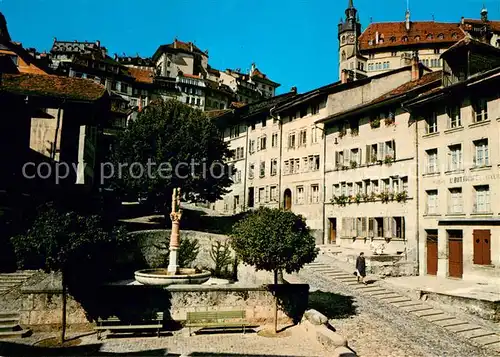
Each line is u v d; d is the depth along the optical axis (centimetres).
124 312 1770
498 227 2481
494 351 1670
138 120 3850
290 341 1647
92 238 1603
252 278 2453
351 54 8850
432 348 1653
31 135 2709
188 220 4256
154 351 1516
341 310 2042
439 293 2231
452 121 2922
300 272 2666
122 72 8069
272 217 1844
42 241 1523
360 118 3697
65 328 1658
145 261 2741
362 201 3544
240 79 10456
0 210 2348
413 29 8694
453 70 2938
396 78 4009
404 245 3136
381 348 1619
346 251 3322
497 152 2562
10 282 2003
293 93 5200
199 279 2195
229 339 1675
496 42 7869
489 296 2122
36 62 4197
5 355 1436
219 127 5912
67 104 2745
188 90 8750
